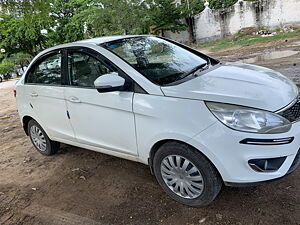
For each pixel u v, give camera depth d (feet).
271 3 63.26
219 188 7.86
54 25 85.30
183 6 76.84
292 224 7.28
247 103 7.19
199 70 9.81
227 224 7.61
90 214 8.89
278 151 6.95
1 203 10.26
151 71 9.14
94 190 10.18
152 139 8.29
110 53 9.56
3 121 22.29
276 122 6.98
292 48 36.73
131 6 70.90
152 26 79.25
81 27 84.12
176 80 8.90
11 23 82.28
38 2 22.35
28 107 12.80
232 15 70.18
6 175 12.45
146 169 11.07
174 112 7.70
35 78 12.38
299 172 9.44
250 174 7.12
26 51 93.20
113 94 8.99
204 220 7.88
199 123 7.31
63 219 8.86
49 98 11.39
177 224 7.89
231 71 9.53
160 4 74.64
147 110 8.18
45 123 12.32
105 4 71.20
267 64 28.35
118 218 8.51
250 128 6.90
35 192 10.68
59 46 11.25
